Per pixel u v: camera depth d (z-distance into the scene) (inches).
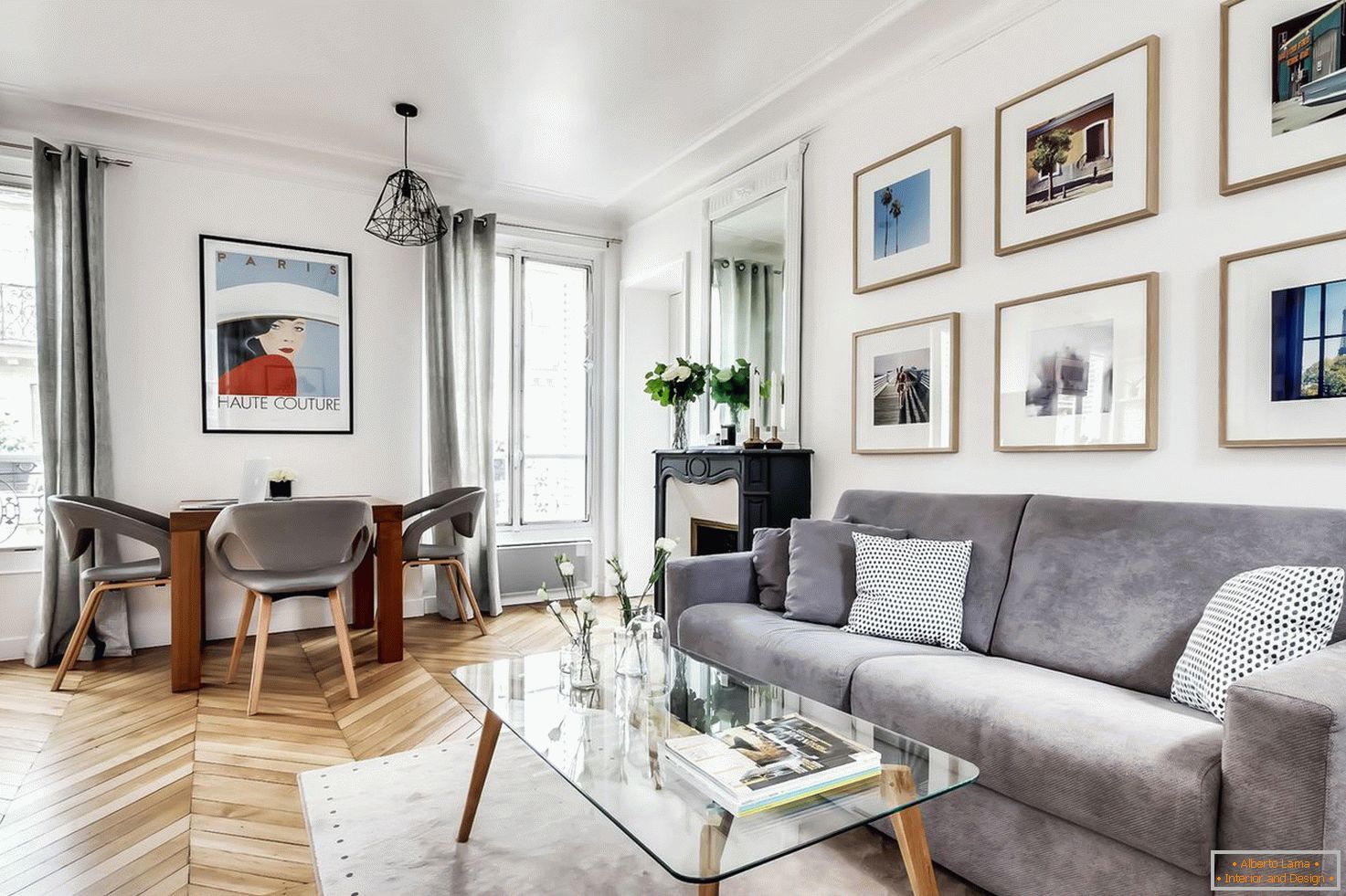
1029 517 96.5
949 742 70.3
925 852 55.7
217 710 117.1
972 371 114.3
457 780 91.9
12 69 128.0
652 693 78.4
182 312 159.6
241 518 119.0
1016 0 106.9
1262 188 82.1
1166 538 82.0
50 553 141.1
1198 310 87.6
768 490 140.2
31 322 149.4
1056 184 101.5
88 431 145.8
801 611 106.1
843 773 55.9
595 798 54.6
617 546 216.2
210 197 162.6
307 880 70.7
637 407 216.1
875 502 117.7
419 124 150.9
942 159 117.4
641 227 205.9
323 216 174.6
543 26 115.8
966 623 95.7
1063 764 60.7
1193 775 53.4
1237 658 64.9
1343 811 47.9
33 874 71.2
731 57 125.0
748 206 161.2
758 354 157.3
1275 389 80.4
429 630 171.8
